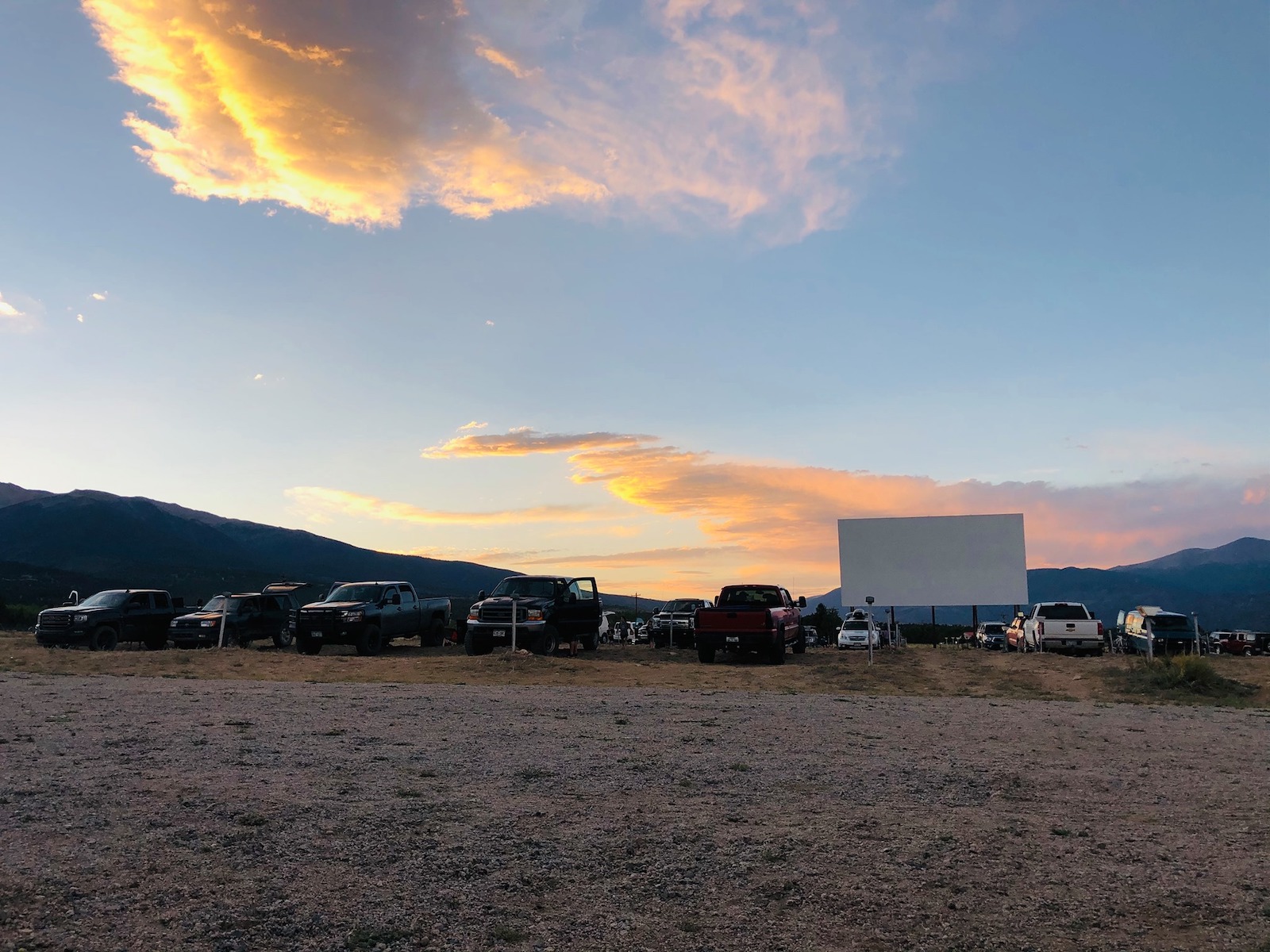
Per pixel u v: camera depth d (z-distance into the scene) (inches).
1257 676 789.9
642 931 181.9
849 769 336.2
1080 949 177.9
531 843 234.1
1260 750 395.5
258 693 546.3
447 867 213.9
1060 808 283.7
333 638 1007.6
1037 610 1248.8
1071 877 217.6
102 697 510.3
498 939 176.4
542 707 498.0
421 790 285.9
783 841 241.0
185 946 165.5
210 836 229.0
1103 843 245.9
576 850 229.3
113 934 168.9
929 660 997.8
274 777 298.2
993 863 226.4
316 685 625.6
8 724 397.7
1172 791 309.1
